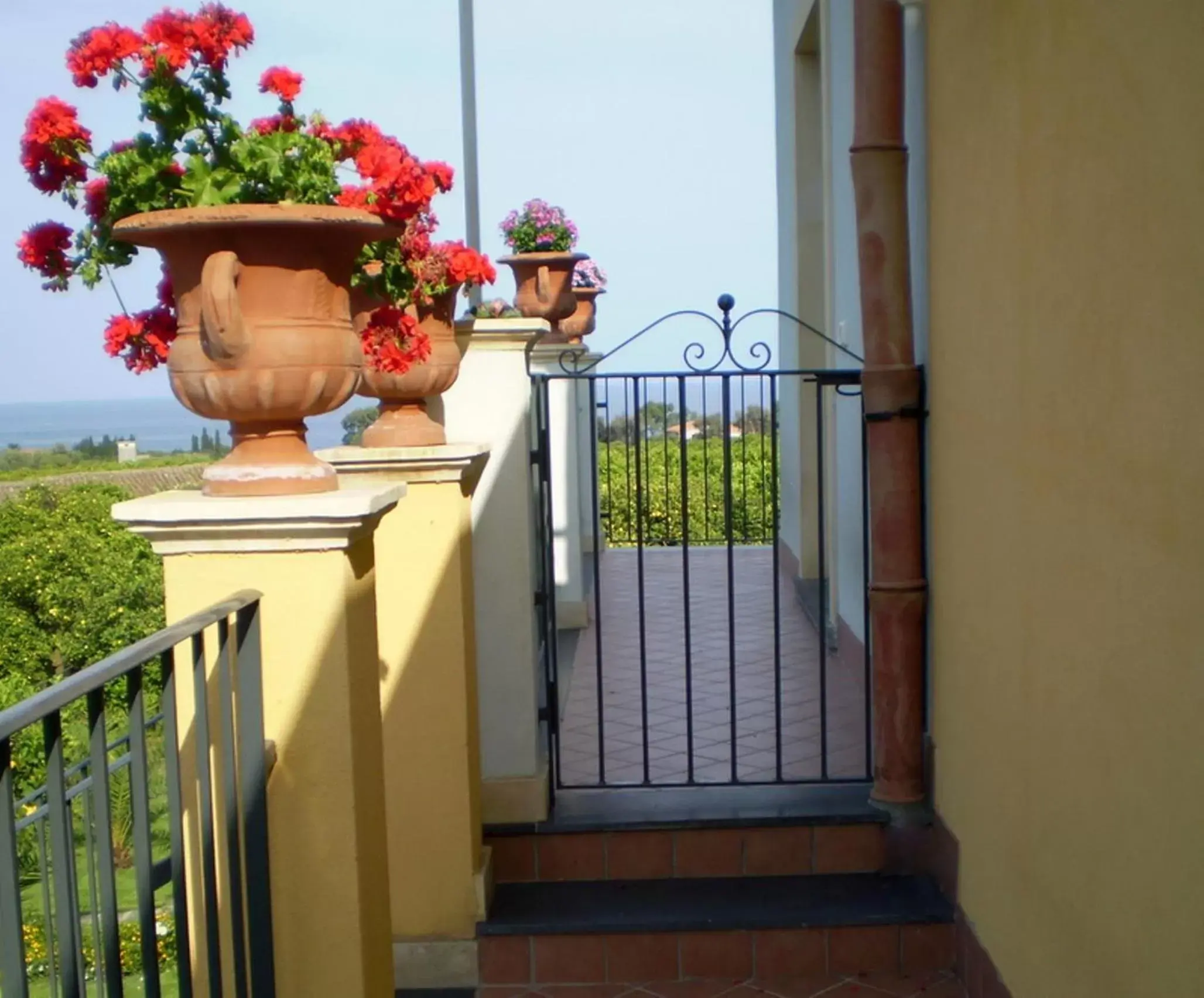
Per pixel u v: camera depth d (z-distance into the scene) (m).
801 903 3.82
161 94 2.21
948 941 3.70
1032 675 2.88
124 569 20.59
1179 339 2.04
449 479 3.70
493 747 4.09
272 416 2.24
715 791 4.30
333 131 2.41
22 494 21.61
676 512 11.07
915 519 3.88
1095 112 2.40
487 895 3.81
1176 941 2.11
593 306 8.56
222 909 2.31
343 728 2.26
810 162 7.66
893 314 3.82
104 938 1.77
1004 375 3.05
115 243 2.32
